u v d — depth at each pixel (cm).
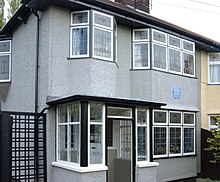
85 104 1034
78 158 1045
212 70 1869
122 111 1181
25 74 1371
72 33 1266
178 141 1566
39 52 1262
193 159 1644
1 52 1558
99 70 1245
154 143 1435
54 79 1203
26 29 1393
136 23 1434
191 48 1698
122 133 1283
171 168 1502
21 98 1396
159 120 1477
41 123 1181
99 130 1073
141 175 1190
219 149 1533
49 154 1172
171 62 1571
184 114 1627
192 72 1700
